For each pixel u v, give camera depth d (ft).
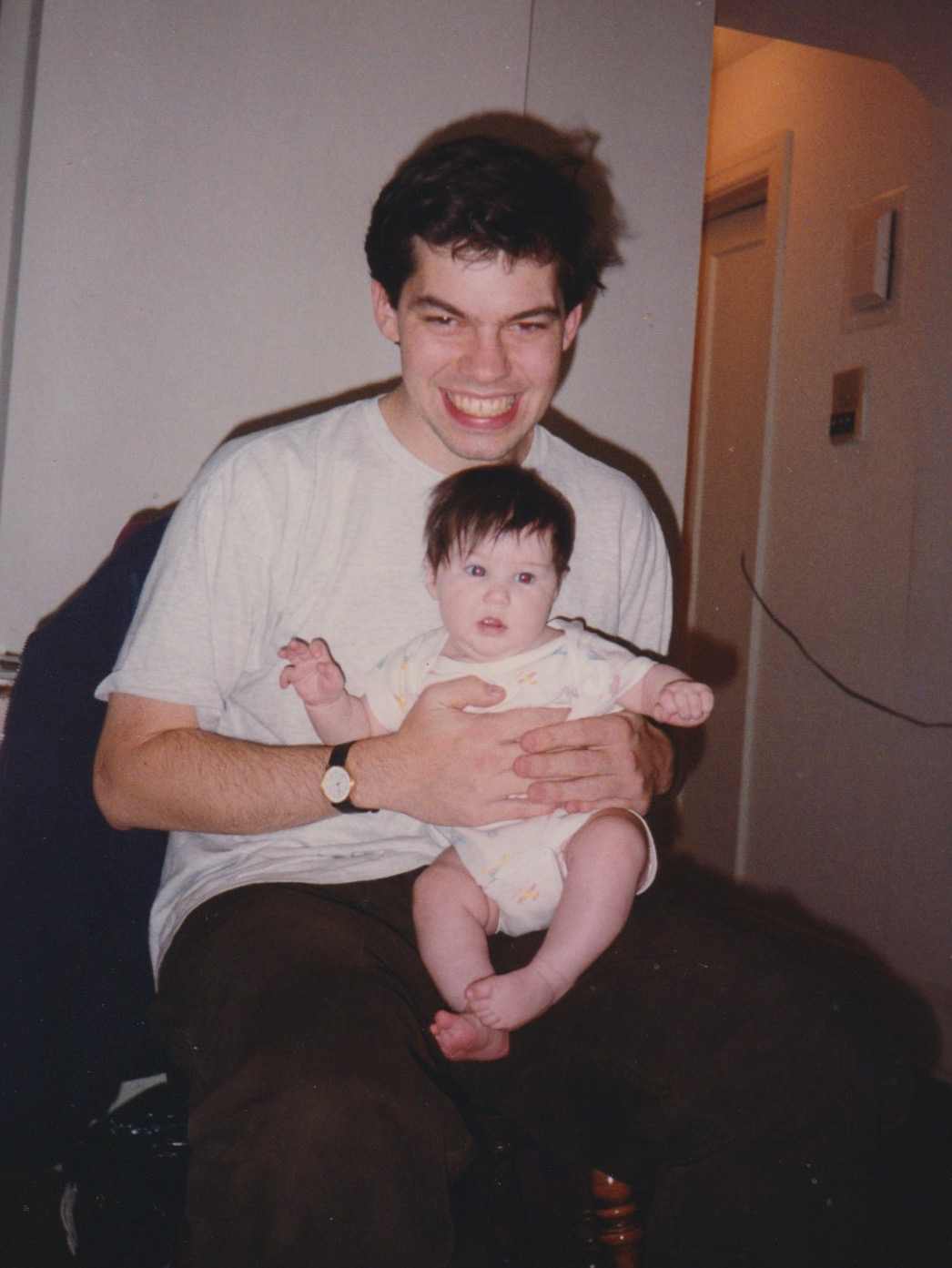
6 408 6.48
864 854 9.89
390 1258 3.20
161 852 4.85
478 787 4.20
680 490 7.63
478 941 4.15
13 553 6.45
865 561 10.03
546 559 4.49
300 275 6.81
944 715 8.79
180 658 4.25
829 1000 4.05
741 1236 3.81
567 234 4.36
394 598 4.56
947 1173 6.91
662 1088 3.91
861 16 8.76
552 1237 5.22
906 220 9.64
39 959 4.58
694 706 4.37
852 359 10.22
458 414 4.43
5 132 6.44
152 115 6.50
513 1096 4.16
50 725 4.61
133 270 6.52
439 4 6.97
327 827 4.48
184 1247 3.26
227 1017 3.58
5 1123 4.58
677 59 7.45
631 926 4.38
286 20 6.70
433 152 4.34
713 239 12.48
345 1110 3.19
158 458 6.63
